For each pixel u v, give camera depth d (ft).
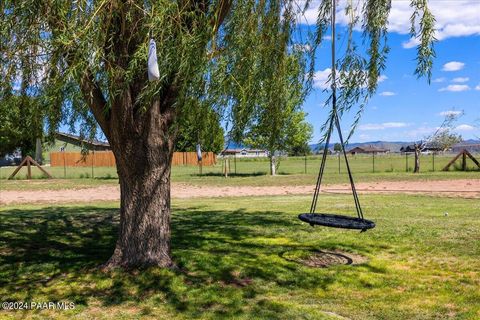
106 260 23.17
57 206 48.57
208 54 16.70
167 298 18.30
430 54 16.66
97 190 69.77
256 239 28.94
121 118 19.61
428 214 38.55
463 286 20.10
